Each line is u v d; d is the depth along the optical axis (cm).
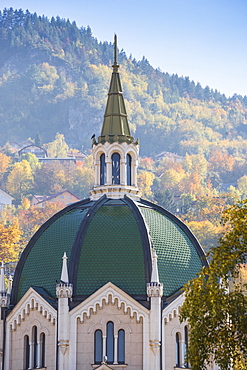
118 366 17538
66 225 19188
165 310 17888
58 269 18500
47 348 17975
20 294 18912
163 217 19550
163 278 18350
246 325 14575
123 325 17700
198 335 14738
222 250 15138
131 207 19175
